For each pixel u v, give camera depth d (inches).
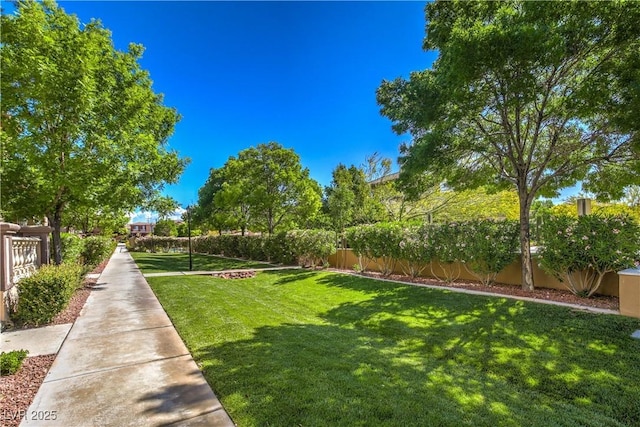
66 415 99.3
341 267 492.7
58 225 306.3
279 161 701.9
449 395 112.7
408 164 265.3
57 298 207.2
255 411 100.8
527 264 253.6
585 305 200.8
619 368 129.0
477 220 292.7
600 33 188.4
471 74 199.9
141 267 584.7
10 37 238.2
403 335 182.4
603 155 243.1
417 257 327.9
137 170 312.0
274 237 593.6
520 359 142.5
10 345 164.7
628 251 197.3
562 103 209.3
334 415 98.3
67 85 237.1
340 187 650.2
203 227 1266.0
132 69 366.9
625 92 181.9
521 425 95.0
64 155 273.9
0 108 236.7
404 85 269.9
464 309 216.1
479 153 273.3
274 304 270.8
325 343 167.8
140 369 134.0
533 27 178.4
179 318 218.4
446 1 239.0
